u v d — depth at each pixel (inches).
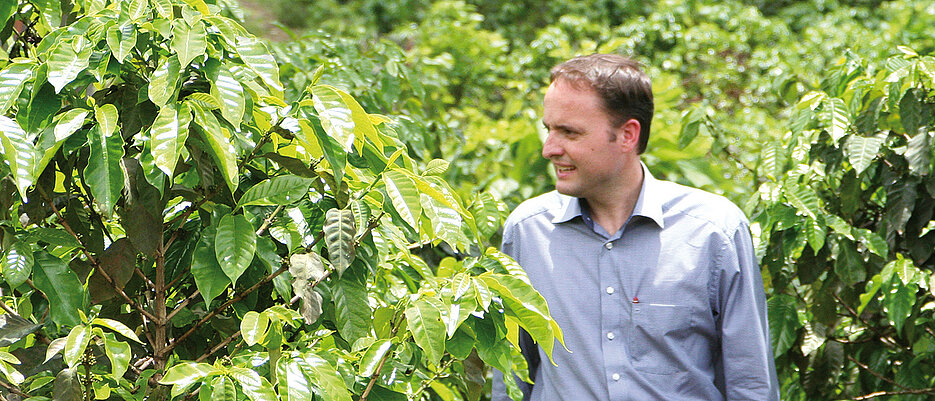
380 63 126.5
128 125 54.2
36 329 57.0
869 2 300.8
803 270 94.1
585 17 282.7
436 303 55.8
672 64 230.2
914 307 90.5
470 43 222.2
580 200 73.4
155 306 61.0
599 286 71.8
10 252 53.4
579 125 68.4
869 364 96.8
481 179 155.2
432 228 58.1
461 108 209.9
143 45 54.6
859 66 97.3
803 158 92.2
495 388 76.7
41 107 52.7
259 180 60.4
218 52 54.2
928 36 221.5
